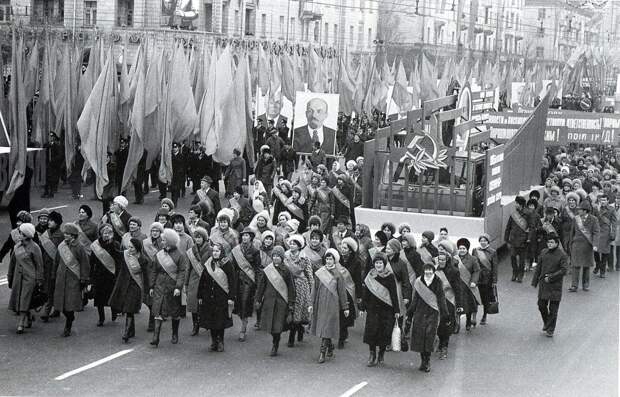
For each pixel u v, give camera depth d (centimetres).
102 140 3083
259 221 1859
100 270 1683
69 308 1609
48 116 3747
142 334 1667
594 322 1902
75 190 3266
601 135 3772
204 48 3934
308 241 1756
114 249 1686
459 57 8775
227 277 1543
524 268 2369
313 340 1686
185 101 3434
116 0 6962
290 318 1542
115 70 3300
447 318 1526
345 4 9350
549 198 2488
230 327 1688
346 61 5703
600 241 2392
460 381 1446
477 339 1739
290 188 2536
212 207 2317
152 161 3250
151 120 3222
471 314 1834
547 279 1752
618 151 4747
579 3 11800
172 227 1853
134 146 3156
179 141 3472
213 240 1755
